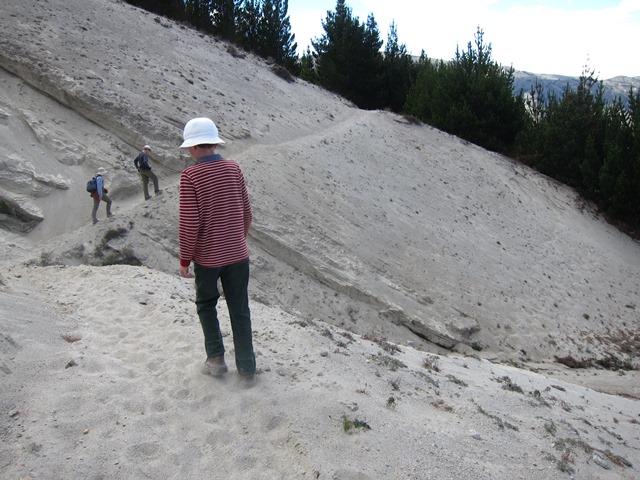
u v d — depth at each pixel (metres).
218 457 3.71
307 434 4.01
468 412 5.52
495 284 16.55
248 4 32.53
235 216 4.39
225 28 30.06
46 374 4.34
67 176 13.87
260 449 3.84
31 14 18.09
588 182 25.39
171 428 3.95
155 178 13.91
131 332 5.60
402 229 17.00
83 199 13.59
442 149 24.27
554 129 26.66
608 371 14.53
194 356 4.98
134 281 7.46
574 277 19.19
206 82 20.62
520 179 24.61
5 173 13.00
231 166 4.43
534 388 8.57
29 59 15.36
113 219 12.68
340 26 33.44
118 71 17.52
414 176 21.00
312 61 37.72
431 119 28.59
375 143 22.27
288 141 19.48
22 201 12.83
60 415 3.84
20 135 14.05
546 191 24.73
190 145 4.20
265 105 21.77
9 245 11.99
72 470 3.35
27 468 3.29
